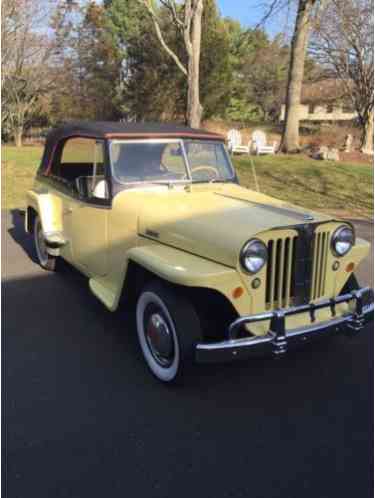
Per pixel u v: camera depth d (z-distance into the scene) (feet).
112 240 12.94
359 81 61.57
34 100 82.33
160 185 13.39
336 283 11.50
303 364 11.96
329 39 60.39
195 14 43.01
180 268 9.70
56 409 9.91
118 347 12.55
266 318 9.62
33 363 11.68
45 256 18.54
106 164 13.05
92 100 90.84
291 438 9.20
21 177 41.70
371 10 55.93
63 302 15.43
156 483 8.02
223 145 15.12
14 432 9.18
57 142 17.07
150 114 89.04
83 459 8.53
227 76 86.17
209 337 11.35
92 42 88.74
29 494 7.73
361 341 13.17
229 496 7.77
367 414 9.99
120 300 12.18
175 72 82.38
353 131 79.51
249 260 9.65
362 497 7.77
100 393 10.51
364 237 23.97
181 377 10.25
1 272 18.35
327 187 37.29
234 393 10.66
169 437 9.16
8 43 62.69
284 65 102.12
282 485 8.02
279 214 11.07
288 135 57.93
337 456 8.73
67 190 15.76
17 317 14.26
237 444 9.01
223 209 11.56
